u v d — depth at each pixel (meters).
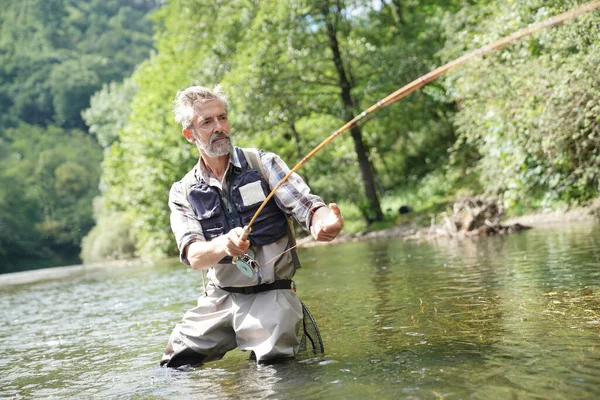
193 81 23.62
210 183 3.74
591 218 11.97
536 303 4.40
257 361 3.54
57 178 60.94
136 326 6.02
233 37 23.22
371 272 8.21
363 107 21.50
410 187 25.27
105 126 54.53
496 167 12.51
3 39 84.88
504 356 3.08
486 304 4.61
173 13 29.94
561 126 9.58
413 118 23.97
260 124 21.06
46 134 68.69
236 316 3.64
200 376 3.45
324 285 7.41
